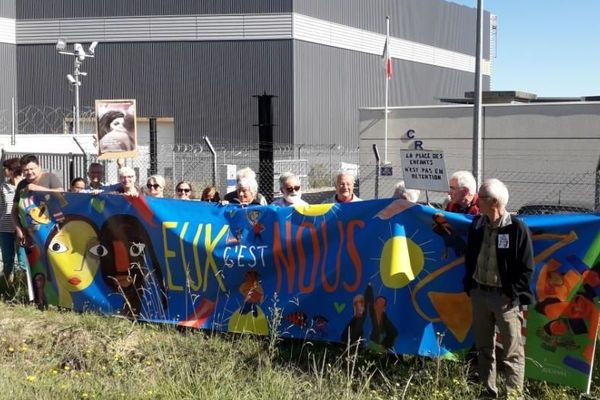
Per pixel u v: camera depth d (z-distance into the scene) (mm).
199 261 7844
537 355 6133
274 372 6281
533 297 5785
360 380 6137
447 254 6484
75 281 8555
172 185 27578
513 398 5613
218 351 6945
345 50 51094
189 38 47406
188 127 47531
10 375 6293
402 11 56750
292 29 46656
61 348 7266
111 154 11289
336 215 7105
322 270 7152
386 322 6664
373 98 53719
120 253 8312
